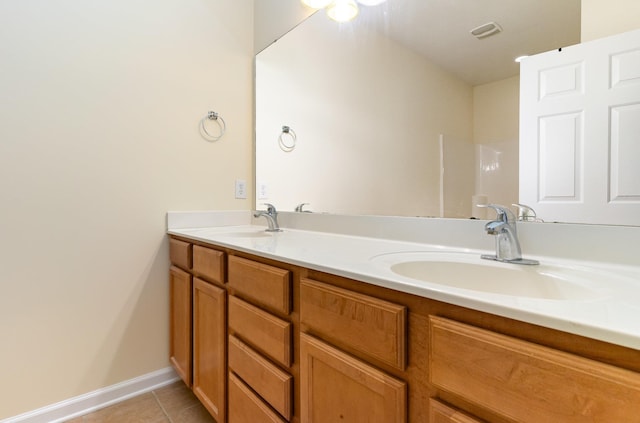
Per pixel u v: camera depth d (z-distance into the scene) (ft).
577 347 1.35
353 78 4.84
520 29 3.16
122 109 5.08
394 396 2.03
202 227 5.89
